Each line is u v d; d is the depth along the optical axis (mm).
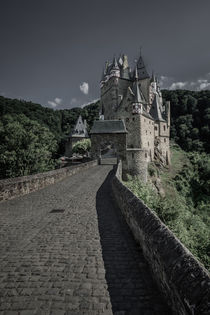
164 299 2578
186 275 2133
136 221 4535
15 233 5066
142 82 54031
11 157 26469
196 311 1677
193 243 8742
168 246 2803
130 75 56688
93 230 5246
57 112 100000
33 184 10977
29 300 2637
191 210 30891
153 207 8836
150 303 2553
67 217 6398
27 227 5512
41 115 81688
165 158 51406
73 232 5109
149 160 44625
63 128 100125
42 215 6641
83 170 21016
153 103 53000
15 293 2775
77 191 10852
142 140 42188
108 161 31281
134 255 3857
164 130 51938
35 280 3076
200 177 44250
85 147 54188
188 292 1920
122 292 2779
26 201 8750
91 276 3170
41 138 32406
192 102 92312
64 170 15750
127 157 32812
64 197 9461
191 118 88312
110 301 2600
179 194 35656
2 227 5512
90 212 6945
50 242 4496
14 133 28328
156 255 2990
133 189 10195
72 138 66750
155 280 2998
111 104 53938
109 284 2963
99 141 33219
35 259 3729
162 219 8445
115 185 9023
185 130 84438
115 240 4590
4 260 3697
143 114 43031
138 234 4340
